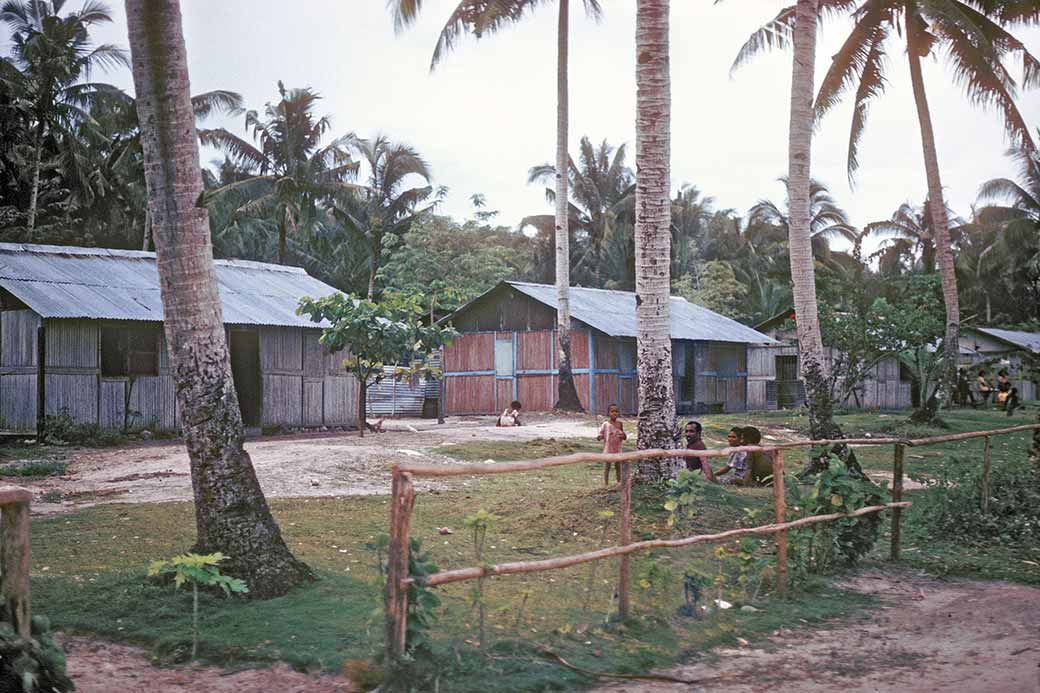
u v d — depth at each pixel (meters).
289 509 11.91
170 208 7.71
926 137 26.27
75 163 39.28
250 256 51.75
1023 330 54.53
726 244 63.16
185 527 10.41
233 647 6.20
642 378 11.88
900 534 11.01
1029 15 23.55
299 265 53.31
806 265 15.55
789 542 8.72
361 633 6.48
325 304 22.14
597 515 10.77
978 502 12.07
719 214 63.94
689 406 35.34
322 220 53.00
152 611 6.98
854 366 33.31
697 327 36.69
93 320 21.77
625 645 6.50
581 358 32.59
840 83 23.38
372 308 21.81
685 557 9.09
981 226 58.00
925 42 25.41
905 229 58.19
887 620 7.61
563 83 31.06
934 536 11.28
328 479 15.07
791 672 6.12
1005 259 54.94
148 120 7.69
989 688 5.61
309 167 44.88
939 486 12.21
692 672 6.12
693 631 6.96
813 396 15.23
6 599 4.75
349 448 18.31
